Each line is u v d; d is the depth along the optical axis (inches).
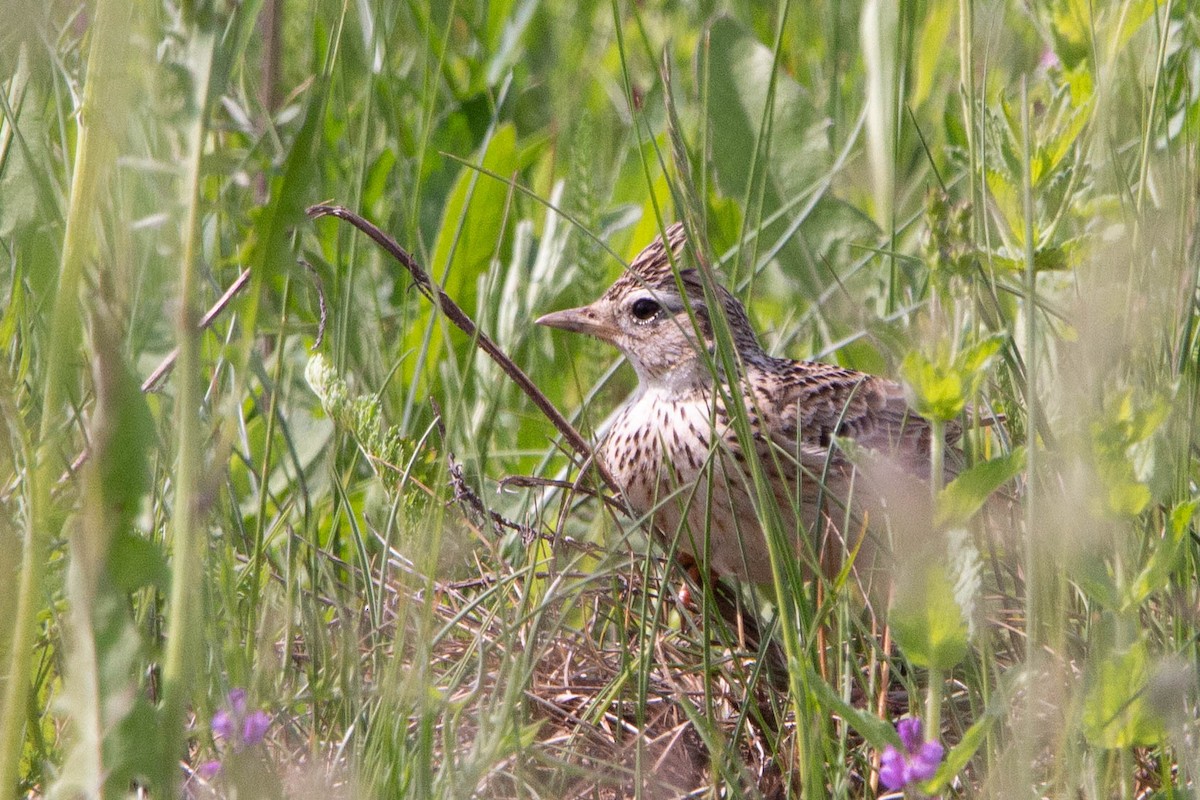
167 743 153.7
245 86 290.5
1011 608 285.4
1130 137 302.7
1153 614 263.1
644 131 477.1
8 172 255.4
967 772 241.4
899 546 211.3
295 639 278.5
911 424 358.0
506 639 239.8
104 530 150.5
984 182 257.4
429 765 204.2
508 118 535.2
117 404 149.3
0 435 195.2
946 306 210.4
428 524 219.9
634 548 357.7
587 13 626.2
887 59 417.4
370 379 369.4
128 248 163.2
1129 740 207.8
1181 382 237.9
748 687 260.1
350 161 422.6
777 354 408.2
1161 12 327.3
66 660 204.8
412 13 493.7
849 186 480.1
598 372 440.8
